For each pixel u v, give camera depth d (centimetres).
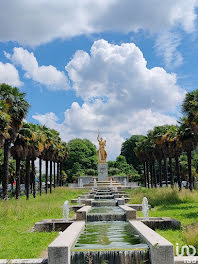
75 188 5450
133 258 954
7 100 2675
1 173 4825
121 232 1396
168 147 4059
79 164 8362
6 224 1806
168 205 2659
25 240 1334
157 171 8494
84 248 985
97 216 1811
